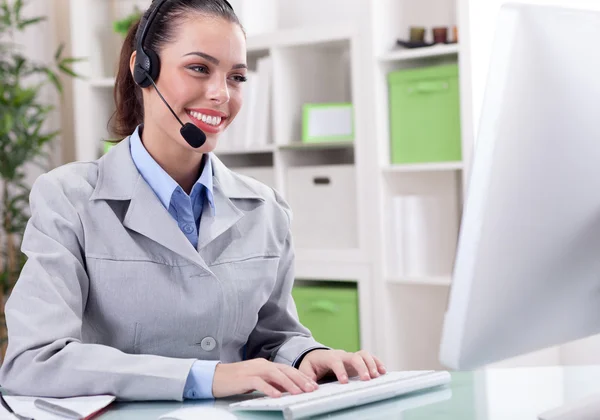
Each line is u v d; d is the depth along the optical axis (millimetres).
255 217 1484
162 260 1348
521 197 867
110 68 3801
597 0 2922
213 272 1383
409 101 3014
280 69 3244
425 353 3133
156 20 1380
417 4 3219
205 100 1366
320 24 3527
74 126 4090
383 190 3045
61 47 3609
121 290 1325
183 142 1361
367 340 3066
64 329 1250
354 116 3066
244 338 1451
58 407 1102
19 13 3879
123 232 1349
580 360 3096
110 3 3812
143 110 1520
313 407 1020
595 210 935
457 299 866
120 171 1398
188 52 1342
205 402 1175
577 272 950
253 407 1047
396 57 2984
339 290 3133
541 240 896
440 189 3061
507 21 835
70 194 1362
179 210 1409
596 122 910
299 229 3262
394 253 3047
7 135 3479
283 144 3201
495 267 869
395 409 1060
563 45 872
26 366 1220
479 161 840
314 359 1331
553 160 883
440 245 3021
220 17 1381
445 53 2904
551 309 950
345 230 3160
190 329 1350
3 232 3822
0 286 3592
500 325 899
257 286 1432
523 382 1204
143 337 1338
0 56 3844
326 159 3514
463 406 1063
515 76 838
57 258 1292
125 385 1178
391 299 3057
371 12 3008
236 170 3412
